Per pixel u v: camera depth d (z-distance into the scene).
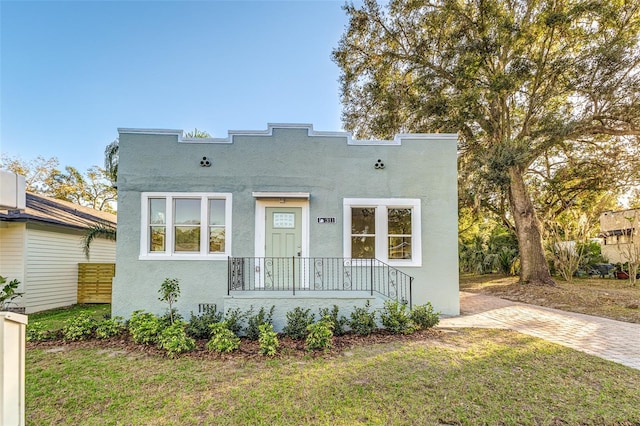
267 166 8.29
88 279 11.68
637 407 3.57
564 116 11.40
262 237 8.12
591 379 4.25
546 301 10.40
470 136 13.62
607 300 9.80
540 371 4.50
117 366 4.80
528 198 13.85
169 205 8.07
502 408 3.56
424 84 12.16
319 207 8.27
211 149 8.24
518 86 11.28
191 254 7.96
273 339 5.35
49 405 3.66
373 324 6.32
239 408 3.58
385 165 8.41
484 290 13.64
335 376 4.37
